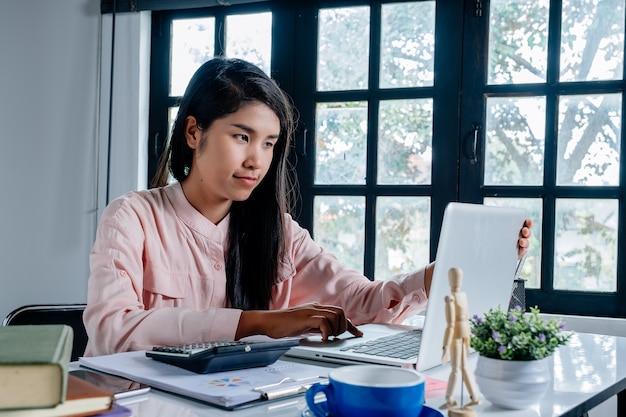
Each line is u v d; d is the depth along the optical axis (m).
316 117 2.20
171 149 1.36
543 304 1.93
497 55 2.01
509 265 1.11
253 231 1.37
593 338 1.30
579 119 1.92
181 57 2.34
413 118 2.09
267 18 2.25
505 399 0.75
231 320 1.02
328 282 1.46
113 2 2.27
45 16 2.30
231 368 0.84
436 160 2.05
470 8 2.02
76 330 1.49
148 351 0.90
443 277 0.90
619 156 1.89
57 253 2.31
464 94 2.02
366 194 2.12
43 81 2.31
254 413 0.70
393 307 1.35
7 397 0.52
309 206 2.18
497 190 1.98
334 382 0.62
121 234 1.19
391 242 2.11
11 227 2.31
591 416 1.86
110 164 2.30
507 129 2.00
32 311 1.45
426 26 2.08
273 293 1.43
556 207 1.94
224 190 1.25
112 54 2.28
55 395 0.53
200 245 1.31
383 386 0.59
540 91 1.94
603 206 1.90
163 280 1.26
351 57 2.16
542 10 1.96
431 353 0.92
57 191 2.31
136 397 0.74
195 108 1.27
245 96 1.22
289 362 0.93
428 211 2.07
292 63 2.21
